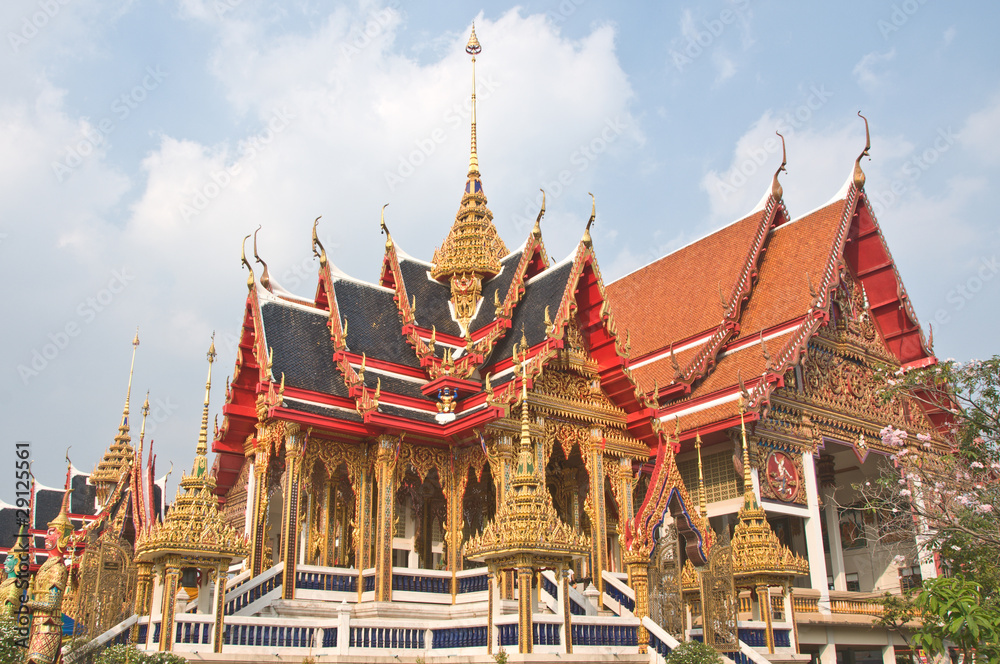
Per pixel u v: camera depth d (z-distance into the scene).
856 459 37.34
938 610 16.12
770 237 37.19
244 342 27.16
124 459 42.56
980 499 23.58
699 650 18.53
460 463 24.75
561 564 17.86
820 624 28.75
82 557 19.80
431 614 22.50
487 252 31.45
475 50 36.53
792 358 30.75
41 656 15.29
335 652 17.95
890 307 36.78
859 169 35.69
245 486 27.73
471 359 26.52
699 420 30.45
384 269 31.22
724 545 21.45
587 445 25.80
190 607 19.91
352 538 26.66
